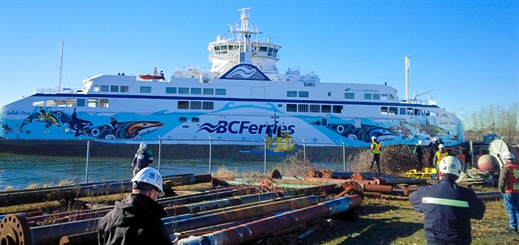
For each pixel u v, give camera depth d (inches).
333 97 1520.7
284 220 300.0
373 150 805.9
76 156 1310.3
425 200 189.8
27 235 198.2
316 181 605.3
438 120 1576.0
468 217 181.8
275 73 1621.6
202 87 1437.0
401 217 432.8
